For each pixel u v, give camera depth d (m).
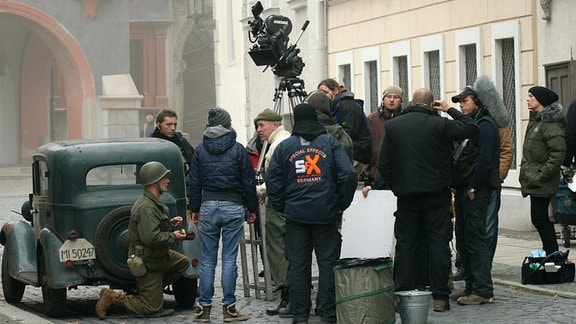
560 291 16.77
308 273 14.77
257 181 17.41
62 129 77.50
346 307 13.91
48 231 16.62
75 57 66.56
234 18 52.09
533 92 18.34
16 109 76.31
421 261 16.25
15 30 74.12
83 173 16.59
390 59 34.19
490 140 15.98
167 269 16.31
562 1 25.31
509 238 24.91
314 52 39.53
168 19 85.69
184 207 17.23
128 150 16.84
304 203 14.50
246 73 49.16
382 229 15.32
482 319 14.91
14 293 18.33
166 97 86.50
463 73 30.09
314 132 14.68
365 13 35.78
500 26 27.84
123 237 16.42
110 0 66.94
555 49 25.66
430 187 15.24
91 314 16.91
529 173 18.30
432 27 31.47
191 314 16.64
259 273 18.64
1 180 66.94
